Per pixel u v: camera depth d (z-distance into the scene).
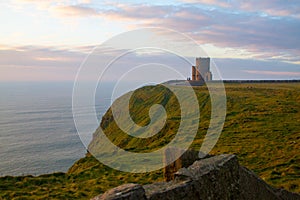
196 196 5.53
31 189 17.52
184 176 5.76
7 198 15.40
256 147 27.78
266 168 21.69
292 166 21.12
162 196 5.06
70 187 18.11
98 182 19.02
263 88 80.75
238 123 38.69
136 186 4.73
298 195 9.93
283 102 53.94
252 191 7.21
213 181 5.95
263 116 42.09
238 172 6.73
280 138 30.77
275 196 8.37
